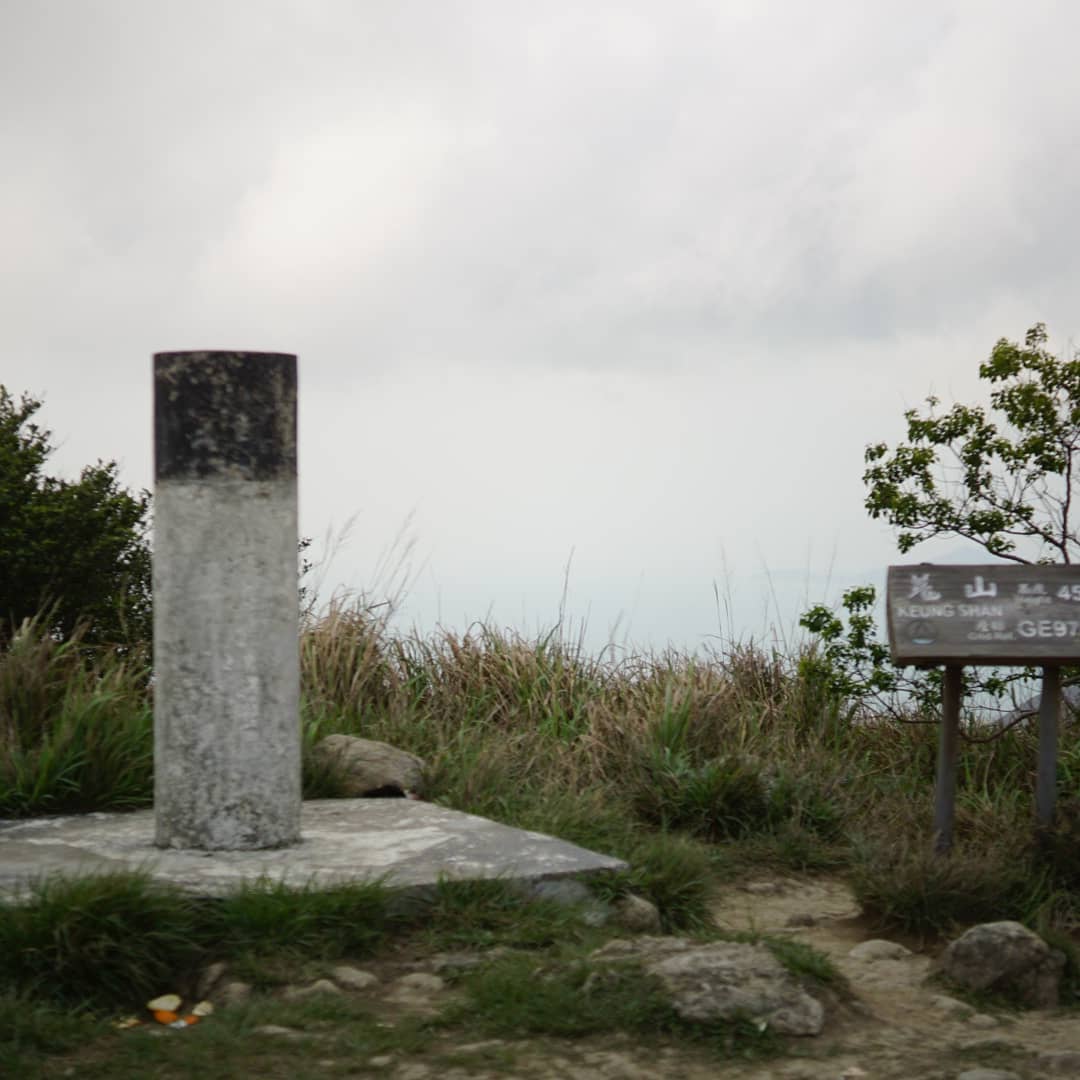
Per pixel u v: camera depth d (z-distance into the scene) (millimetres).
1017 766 8938
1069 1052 4133
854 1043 4258
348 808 6863
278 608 5867
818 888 6898
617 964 4535
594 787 8062
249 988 4523
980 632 6629
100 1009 4465
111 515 14562
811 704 9836
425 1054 4055
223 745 5742
